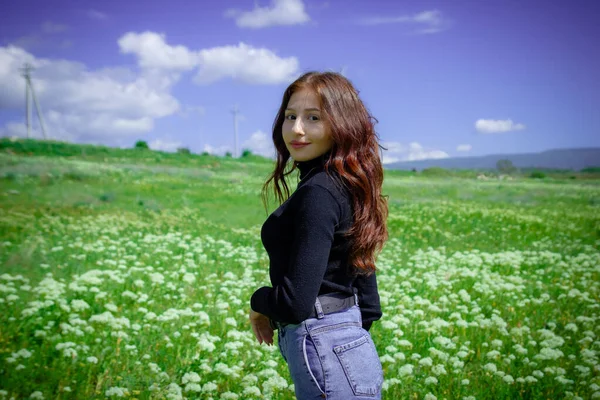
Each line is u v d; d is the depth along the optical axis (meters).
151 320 5.02
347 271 1.95
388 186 27.42
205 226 12.40
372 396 1.93
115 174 23.36
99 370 3.93
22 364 3.80
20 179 18.70
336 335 1.90
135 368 3.98
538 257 9.92
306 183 1.91
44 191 16.70
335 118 1.96
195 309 5.70
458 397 3.91
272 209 15.97
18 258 7.52
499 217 15.30
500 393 4.06
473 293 6.96
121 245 9.23
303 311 1.79
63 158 30.48
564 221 15.30
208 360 4.17
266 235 1.98
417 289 6.96
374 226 1.96
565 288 7.35
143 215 13.60
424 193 24.09
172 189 20.14
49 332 4.48
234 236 11.18
